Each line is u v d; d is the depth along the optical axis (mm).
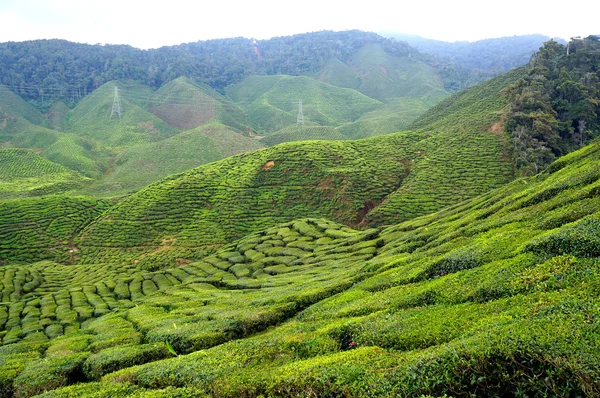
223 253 65188
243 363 17422
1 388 23641
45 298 53031
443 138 104750
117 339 28953
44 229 84500
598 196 23266
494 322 13266
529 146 83562
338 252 50750
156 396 15398
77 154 170375
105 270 69125
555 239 18547
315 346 17844
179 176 107688
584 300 12664
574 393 8758
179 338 25531
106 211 94438
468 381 10477
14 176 137250
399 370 12109
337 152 104062
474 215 37656
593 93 95000
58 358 25781
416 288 22641
